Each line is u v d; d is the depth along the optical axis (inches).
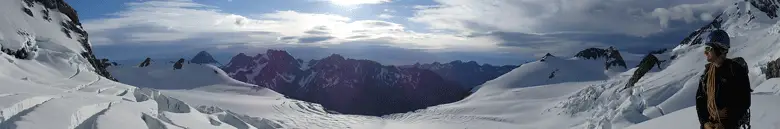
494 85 6309.1
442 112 4411.9
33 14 1619.1
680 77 2359.7
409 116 4466.0
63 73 995.9
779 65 1314.0
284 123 3440.0
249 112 3806.6
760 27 3572.8
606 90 3166.8
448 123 3929.6
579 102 3171.8
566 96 4252.0
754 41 2965.1
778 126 205.5
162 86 5772.6
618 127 918.4
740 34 3565.5
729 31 3905.0
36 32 1507.1
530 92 5068.9
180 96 4242.1
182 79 6013.8
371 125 4057.6
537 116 3531.0
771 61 1374.3
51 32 1621.6
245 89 5659.5
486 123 3698.3
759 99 260.2
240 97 4916.3
